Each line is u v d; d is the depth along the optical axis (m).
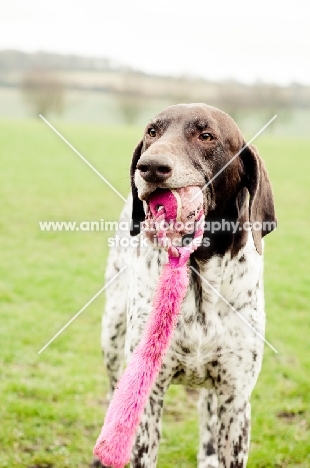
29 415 5.22
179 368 3.95
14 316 7.61
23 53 58.25
